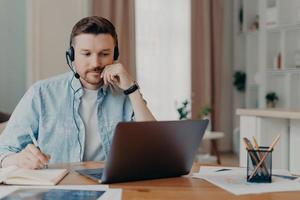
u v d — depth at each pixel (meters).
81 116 1.68
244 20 6.23
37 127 1.66
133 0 5.60
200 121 1.28
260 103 5.82
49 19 4.73
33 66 4.67
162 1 5.96
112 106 1.72
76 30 1.60
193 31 6.05
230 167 1.50
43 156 1.40
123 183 1.21
